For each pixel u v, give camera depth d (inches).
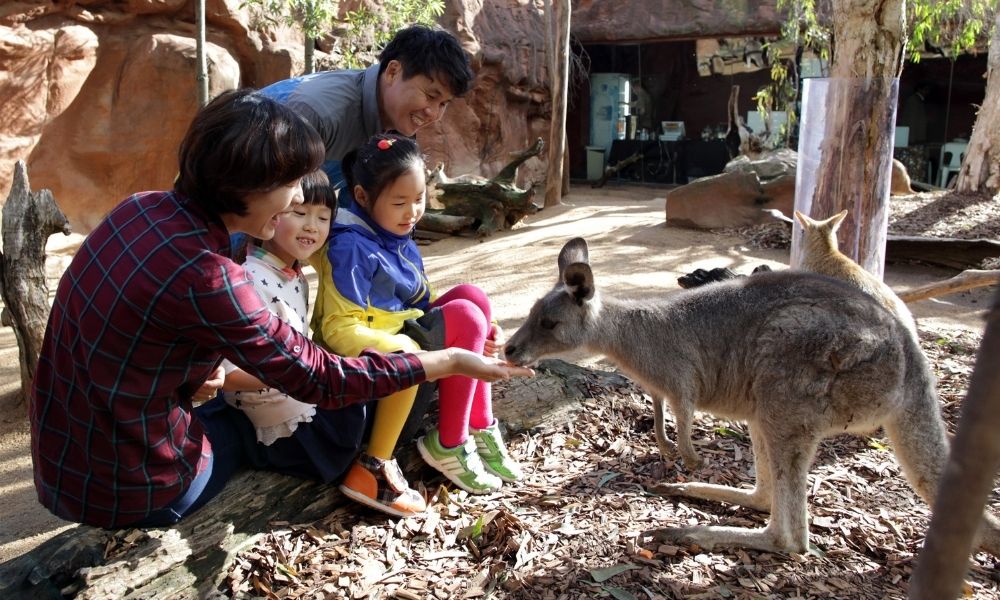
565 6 550.9
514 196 458.3
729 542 128.0
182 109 423.8
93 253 90.2
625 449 164.9
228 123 83.7
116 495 99.3
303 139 87.0
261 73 468.8
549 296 155.8
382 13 436.1
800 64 773.9
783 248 409.1
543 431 168.7
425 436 143.6
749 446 171.9
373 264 128.6
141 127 422.6
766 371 130.0
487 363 107.2
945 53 684.1
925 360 133.3
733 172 450.6
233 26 455.8
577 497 143.6
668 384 144.9
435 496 139.6
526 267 375.6
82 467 98.3
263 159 83.8
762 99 668.1
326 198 119.6
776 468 129.0
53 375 96.2
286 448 125.8
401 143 130.2
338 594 113.1
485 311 144.0
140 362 91.0
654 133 842.8
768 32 669.9
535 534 129.6
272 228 93.6
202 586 111.0
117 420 93.4
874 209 254.8
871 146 249.9
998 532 123.6
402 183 128.0
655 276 350.0
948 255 381.4
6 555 149.3
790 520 127.6
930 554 44.0
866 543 132.6
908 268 386.9
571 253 164.9
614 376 195.6
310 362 94.7
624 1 714.8
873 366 123.1
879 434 178.5
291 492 128.3
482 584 117.0
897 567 126.7
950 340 253.3
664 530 129.9
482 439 146.9
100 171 422.6
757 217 446.3
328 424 124.2
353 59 418.9
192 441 105.3
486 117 657.0
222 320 87.8
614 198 681.0
